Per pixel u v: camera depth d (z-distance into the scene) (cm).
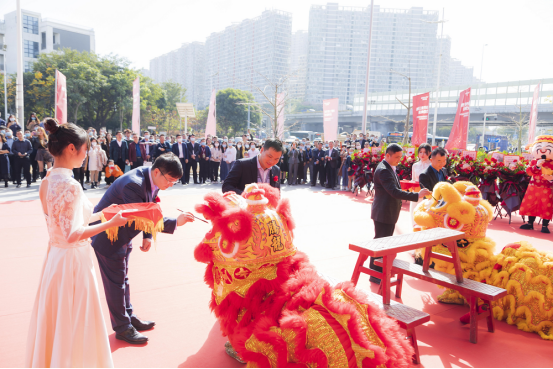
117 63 4500
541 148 738
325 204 1035
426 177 528
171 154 308
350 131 7719
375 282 460
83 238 227
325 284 250
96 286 243
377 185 452
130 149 1337
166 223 292
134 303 388
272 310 242
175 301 395
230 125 5706
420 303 409
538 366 291
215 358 293
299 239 655
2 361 281
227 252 254
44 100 4016
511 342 329
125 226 291
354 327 231
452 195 393
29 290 412
